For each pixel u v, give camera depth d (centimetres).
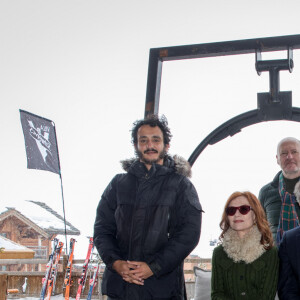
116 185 252
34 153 719
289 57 290
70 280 720
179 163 250
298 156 303
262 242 246
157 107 311
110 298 238
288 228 296
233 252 247
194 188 246
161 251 227
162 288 230
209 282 335
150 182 241
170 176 244
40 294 724
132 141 265
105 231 248
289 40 289
